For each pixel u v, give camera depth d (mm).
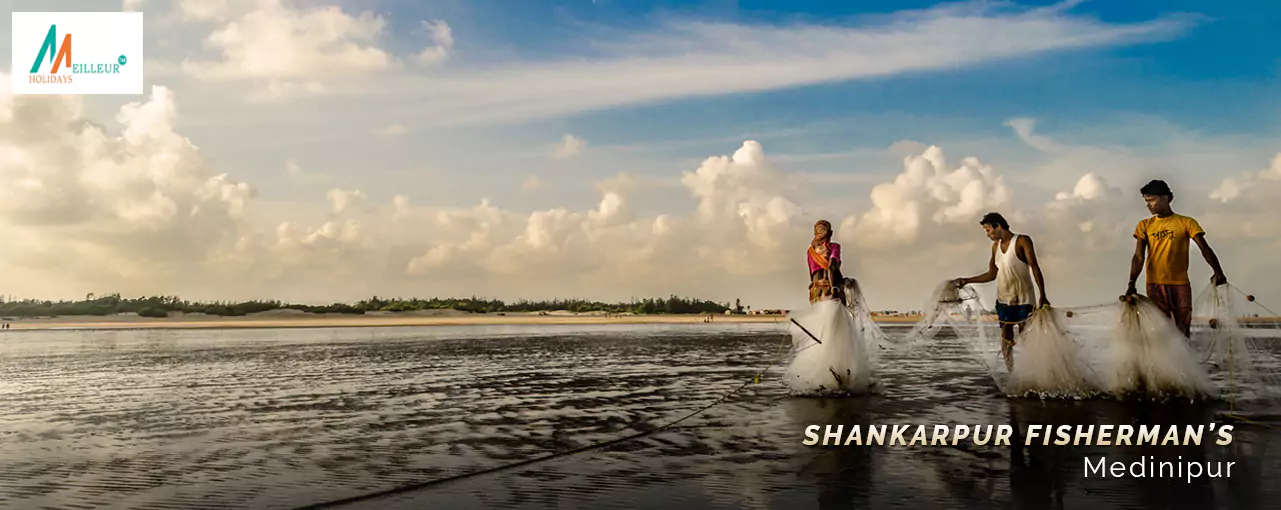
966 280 9492
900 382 9625
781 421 6605
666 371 12414
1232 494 4043
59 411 7961
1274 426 5973
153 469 4949
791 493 4172
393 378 11570
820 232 9211
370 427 6617
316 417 7273
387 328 58844
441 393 9328
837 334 8570
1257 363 8930
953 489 4215
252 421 7047
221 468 4957
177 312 103125
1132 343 7738
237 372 13227
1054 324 8141
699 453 5289
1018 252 8789
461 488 4359
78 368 14805
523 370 12914
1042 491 4148
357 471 4828
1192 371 7582
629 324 74500
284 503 4078
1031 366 8133
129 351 22016
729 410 7371
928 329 9609
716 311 119188
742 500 4043
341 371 13117
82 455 5461
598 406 7875
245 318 104188
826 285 9031
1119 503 3898
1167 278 8109
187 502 4121
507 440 5902
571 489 4316
